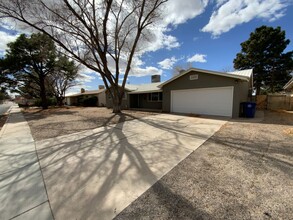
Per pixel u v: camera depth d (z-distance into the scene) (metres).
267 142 4.41
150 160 3.35
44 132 6.22
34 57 17.14
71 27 9.77
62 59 18.64
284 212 1.82
